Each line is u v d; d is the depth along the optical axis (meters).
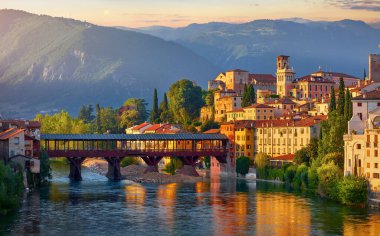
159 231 160.25
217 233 157.88
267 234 156.62
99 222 172.00
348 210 191.75
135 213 188.50
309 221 173.12
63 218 177.12
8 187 189.38
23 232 156.50
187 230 161.62
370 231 159.38
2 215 180.00
